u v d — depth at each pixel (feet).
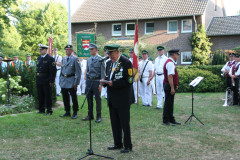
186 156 15.88
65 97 25.55
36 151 16.56
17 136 19.48
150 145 17.84
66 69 25.07
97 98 23.88
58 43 120.57
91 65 23.80
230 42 76.07
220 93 47.29
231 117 26.76
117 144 17.06
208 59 75.00
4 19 83.25
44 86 25.72
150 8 84.02
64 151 16.61
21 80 32.81
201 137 19.75
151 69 33.45
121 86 15.97
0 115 25.34
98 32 87.30
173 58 23.58
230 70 34.47
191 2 81.20
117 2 90.68
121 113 16.34
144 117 26.43
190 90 50.39
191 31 78.23
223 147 17.57
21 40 117.39
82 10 90.94
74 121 23.86
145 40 76.18
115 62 16.24
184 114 28.37
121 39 80.69
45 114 25.84
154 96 44.80
